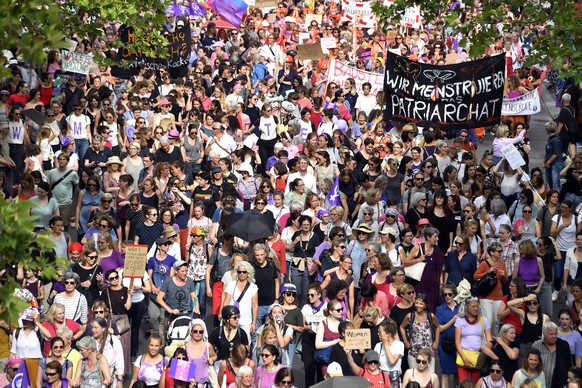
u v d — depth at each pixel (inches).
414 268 1034.7
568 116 1400.1
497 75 1317.7
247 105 1525.6
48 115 1330.0
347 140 1393.9
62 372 852.0
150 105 1496.1
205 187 1171.9
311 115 1513.3
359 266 1050.1
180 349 848.3
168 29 1888.5
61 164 1202.0
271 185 1197.7
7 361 844.0
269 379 842.2
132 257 956.6
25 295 894.4
